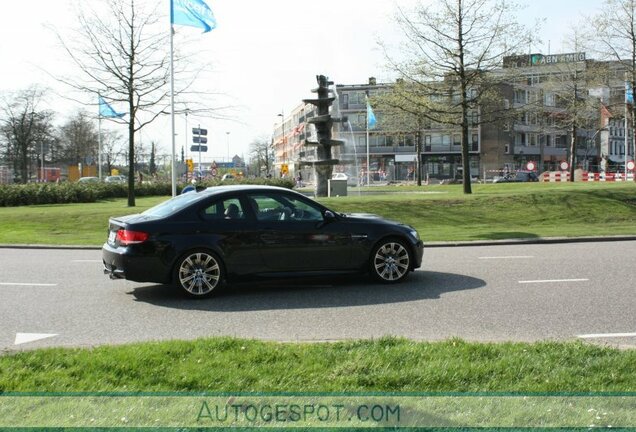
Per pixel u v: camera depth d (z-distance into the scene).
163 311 8.10
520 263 12.02
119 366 5.09
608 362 5.13
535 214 21.69
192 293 8.84
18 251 15.45
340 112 88.56
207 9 23.09
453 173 84.94
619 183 31.22
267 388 4.55
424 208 22.53
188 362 5.20
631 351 5.52
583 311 7.73
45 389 4.56
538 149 87.25
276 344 5.84
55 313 7.99
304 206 9.45
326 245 9.35
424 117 28.62
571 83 40.78
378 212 22.11
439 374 4.80
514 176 65.88
